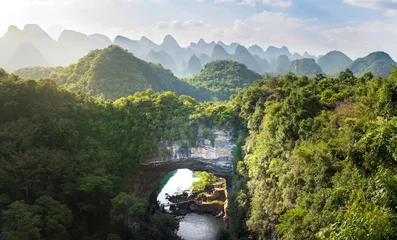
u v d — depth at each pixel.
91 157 56.44
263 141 50.62
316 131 38.34
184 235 63.69
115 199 49.16
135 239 49.97
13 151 46.41
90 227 50.44
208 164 67.94
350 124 31.95
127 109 66.81
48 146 52.97
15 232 36.19
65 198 47.12
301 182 33.00
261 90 66.38
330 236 15.42
